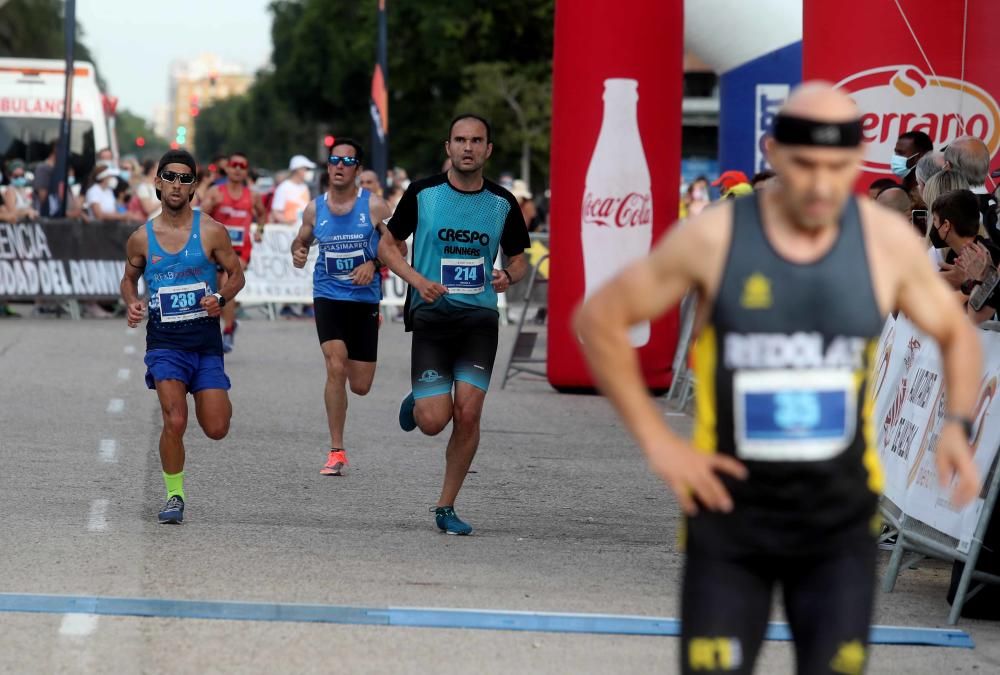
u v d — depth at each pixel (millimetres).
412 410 16422
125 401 25750
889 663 11383
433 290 14883
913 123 21719
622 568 14297
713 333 7145
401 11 115688
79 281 43312
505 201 15430
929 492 13656
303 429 23266
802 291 7016
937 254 17172
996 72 21453
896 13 21562
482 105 105625
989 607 12883
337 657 11008
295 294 45656
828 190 6789
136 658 10828
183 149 15727
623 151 27797
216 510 16531
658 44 27672
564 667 10961
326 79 129250
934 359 14234
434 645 11398
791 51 30594
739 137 31203
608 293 7105
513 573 13906
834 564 7305
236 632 11570
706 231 7055
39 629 11500
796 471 7156
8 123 55938
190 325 15695
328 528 15734
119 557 13977
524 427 24594
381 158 56625
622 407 7082
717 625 7164
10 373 29375
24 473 18547
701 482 6918
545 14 108500
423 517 16562
